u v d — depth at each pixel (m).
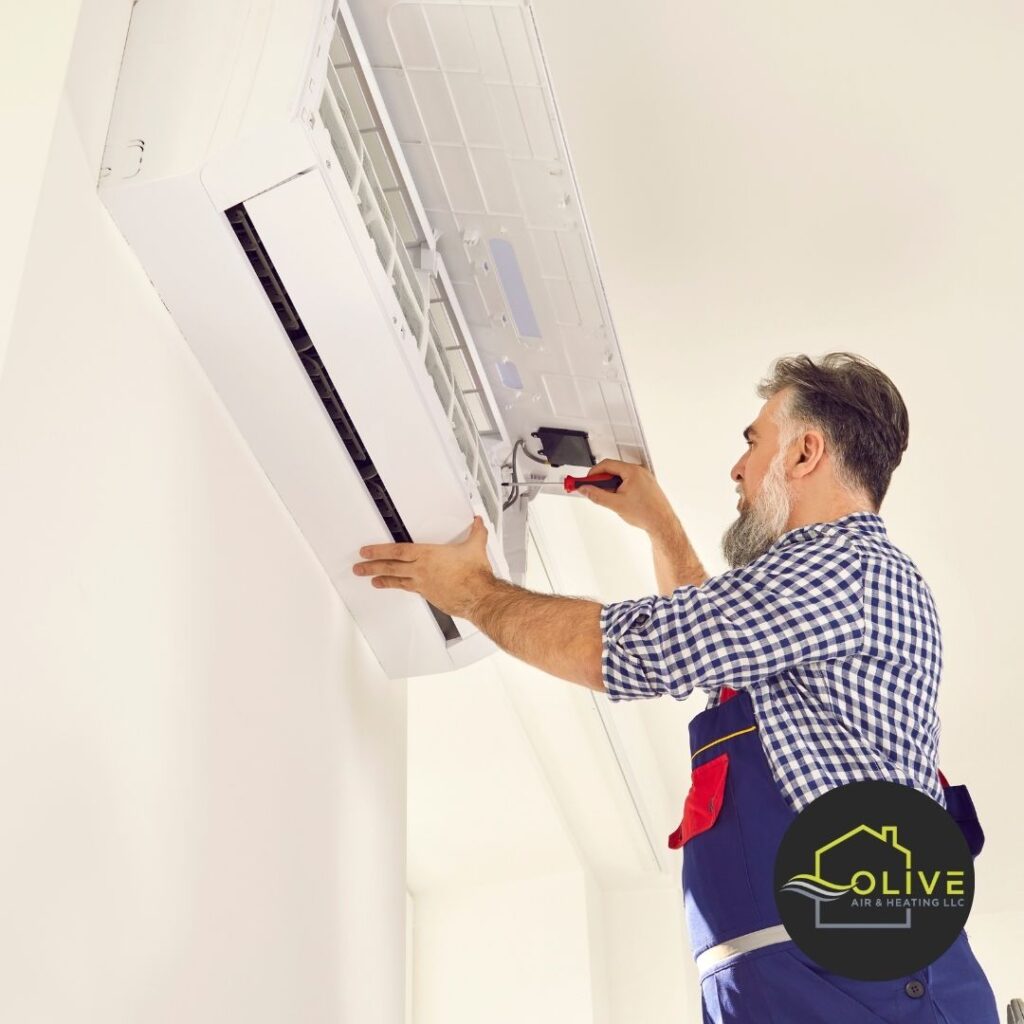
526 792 3.81
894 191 2.25
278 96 1.19
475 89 1.50
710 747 1.46
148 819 1.12
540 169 1.58
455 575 1.60
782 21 2.00
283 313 1.35
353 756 1.76
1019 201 2.25
